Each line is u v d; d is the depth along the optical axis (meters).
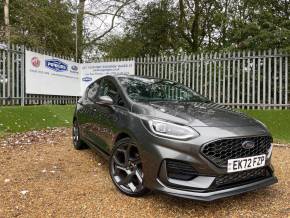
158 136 3.56
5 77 11.62
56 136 8.13
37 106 12.01
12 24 20.00
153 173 3.55
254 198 3.96
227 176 3.51
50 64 13.54
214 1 21.08
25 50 12.27
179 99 4.91
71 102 14.99
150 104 4.23
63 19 20.88
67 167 5.23
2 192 4.02
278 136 8.29
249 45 13.49
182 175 3.47
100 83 5.75
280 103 10.38
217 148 3.43
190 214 3.49
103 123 4.79
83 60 22.30
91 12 22.73
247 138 3.61
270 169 3.95
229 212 3.55
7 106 11.33
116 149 4.18
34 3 19.72
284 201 3.88
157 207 3.64
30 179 4.56
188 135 3.46
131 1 22.52
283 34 12.67
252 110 10.65
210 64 11.80
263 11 15.02
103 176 4.76
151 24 22.56
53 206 3.62
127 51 22.84
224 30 18.45
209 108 4.39
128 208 3.60
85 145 6.45
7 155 5.96
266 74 10.68
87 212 3.48
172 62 12.77
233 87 11.30
